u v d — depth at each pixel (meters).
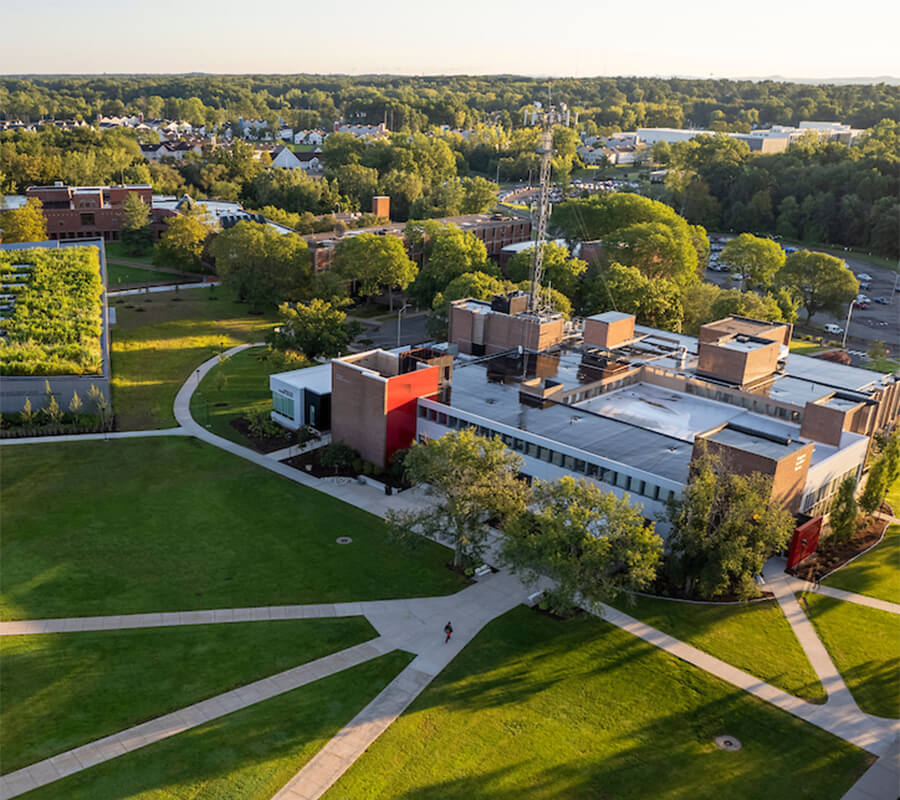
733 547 57.03
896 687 51.84
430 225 162.88
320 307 109.94
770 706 49.50
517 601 60.00
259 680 50.09
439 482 60.91
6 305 115.50
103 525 68.44
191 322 136.50
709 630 56.78
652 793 42.38
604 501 54.47
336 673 51.03
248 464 82.12
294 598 59.28
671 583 61.53
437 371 82.44
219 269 149.38
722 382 88.25
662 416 80.88
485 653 53.50
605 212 173.88
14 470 78.00
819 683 51.88
